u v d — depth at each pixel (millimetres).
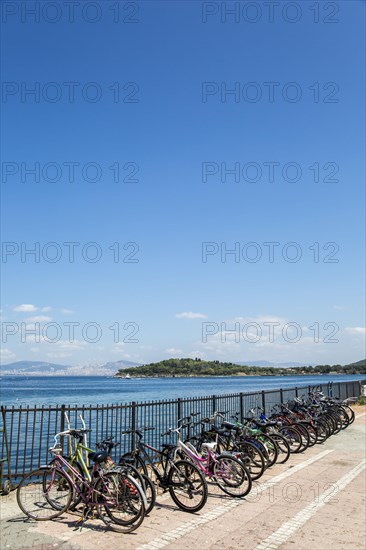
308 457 10867
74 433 6918
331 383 22438
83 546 5629
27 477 6859
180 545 5695
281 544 5758
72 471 6656
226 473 7766
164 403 10578
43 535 5977
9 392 71875
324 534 6090
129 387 87312
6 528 6219
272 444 9992
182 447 7656
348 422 15641
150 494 6637
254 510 7027
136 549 5562
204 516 6742
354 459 10648
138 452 7629
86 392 68125
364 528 6312
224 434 9078
